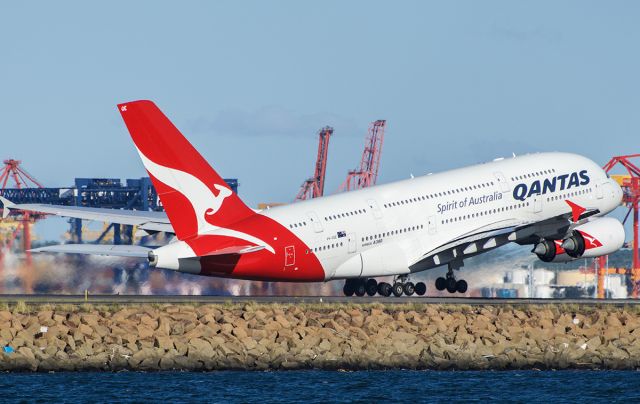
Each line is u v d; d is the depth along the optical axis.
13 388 124.94
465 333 151.62
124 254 157.50
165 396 121.81
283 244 168.00
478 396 125.38
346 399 122.12
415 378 136.38
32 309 152.62
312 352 143.38
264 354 141.75
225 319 150.12
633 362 148.12
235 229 164.25
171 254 157.75
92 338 141.50
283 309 157.75
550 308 166.50
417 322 153.88
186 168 160.00
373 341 147.50
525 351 149.12
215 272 164.38
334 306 161.88
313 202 175.25
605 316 161.25
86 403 117.62
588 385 133.12
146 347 140.50
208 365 139.50
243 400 120.38
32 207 174.12
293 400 120.94
